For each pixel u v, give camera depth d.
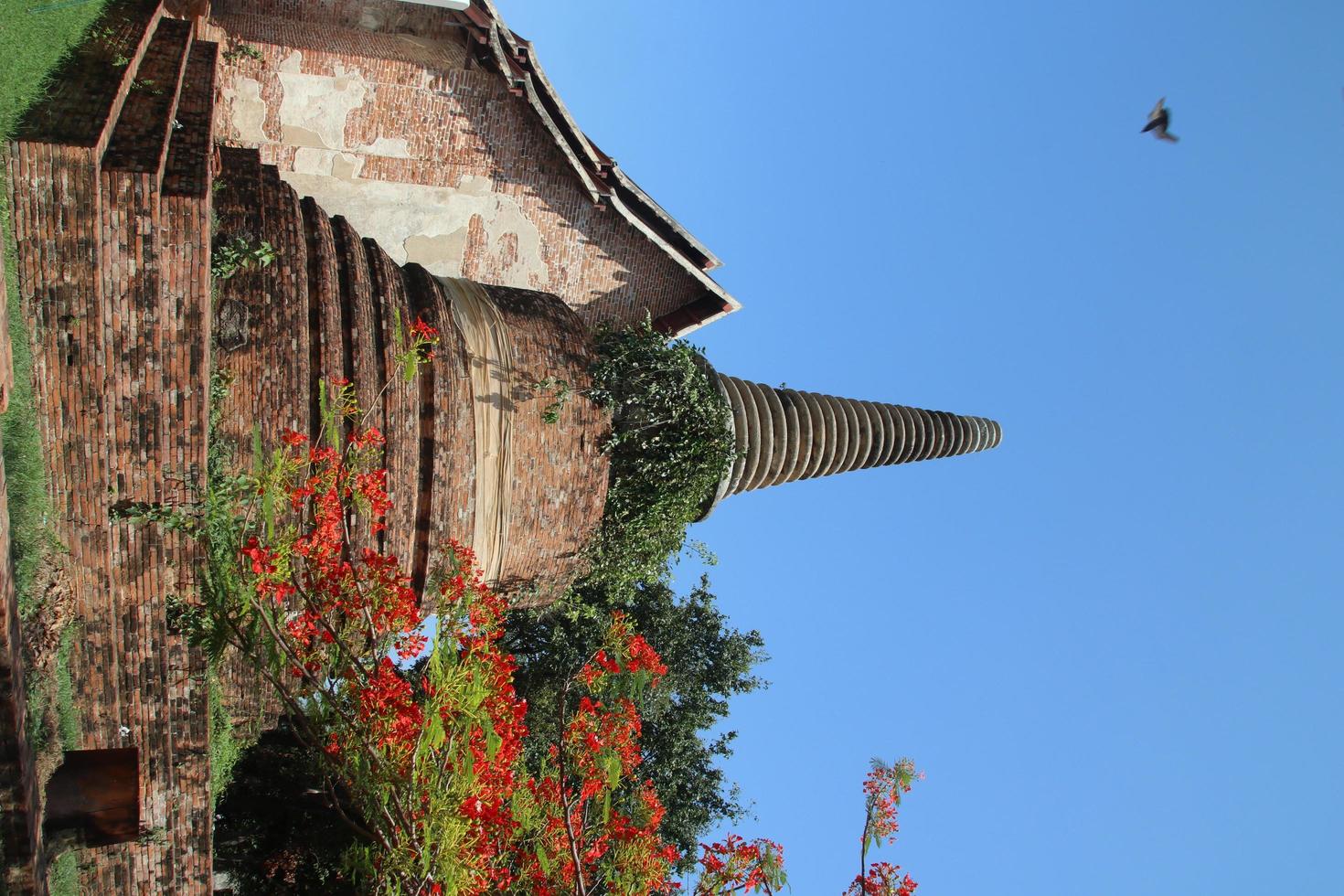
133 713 12.98
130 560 12.38
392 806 12.95
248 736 15.68
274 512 12.87
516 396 16.53
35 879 10.38
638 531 17.78
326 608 13.14
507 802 15.23
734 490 19.22
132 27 13.84
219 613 11.78
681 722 29.08
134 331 11.59
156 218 11.32
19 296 11.01
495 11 17.92
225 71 18.05
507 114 19.38
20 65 11.14
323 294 14.74
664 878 16.69
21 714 10.11
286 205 14.88
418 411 15.41
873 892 17.17
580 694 25.95
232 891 20.56
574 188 20.19
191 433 12.24
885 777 17.69
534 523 16.89
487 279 20.47
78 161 10.75
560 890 15.58
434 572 15.74
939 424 22.16
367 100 18.67
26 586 10.95
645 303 21.55
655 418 17.50
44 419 11.45
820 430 19.94
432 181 19.55
